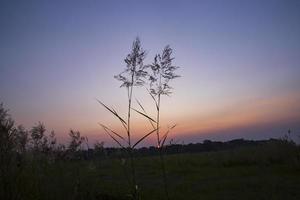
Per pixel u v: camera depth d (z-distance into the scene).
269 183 16.23
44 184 8.65
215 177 19.50
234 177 19.00
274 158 23.03
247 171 20.36
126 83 6.14
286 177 17.64
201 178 19.39
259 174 19.12
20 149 8.70
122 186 13.41
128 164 7.31
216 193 14.99
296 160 20.48
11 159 8.08
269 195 13.74
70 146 10.23
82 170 10.30
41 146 9.65
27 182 8.38
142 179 19.31
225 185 16.53
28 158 8.92
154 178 19.75
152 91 6.32
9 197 7.65
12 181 7.89
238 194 14.52
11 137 8.18
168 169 22.53
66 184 8.99
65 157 10.08
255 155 24.75
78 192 9.16
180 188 16.23
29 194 8.16
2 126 8.05
